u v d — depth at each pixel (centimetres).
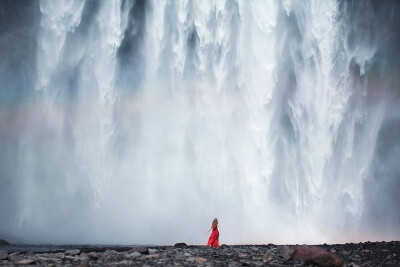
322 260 1193
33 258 1244
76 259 1241
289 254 1243
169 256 1352
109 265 1130
